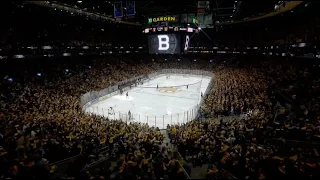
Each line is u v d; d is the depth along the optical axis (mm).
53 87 33375
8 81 32062
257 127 16297
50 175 10398
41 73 39906
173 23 23094
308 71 35062
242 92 30391
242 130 16188
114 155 13305
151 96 41312
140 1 34844
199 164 12133
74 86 36031
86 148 13445
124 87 45625
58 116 20875
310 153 11727
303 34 41719
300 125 15977
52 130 16594
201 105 29766
